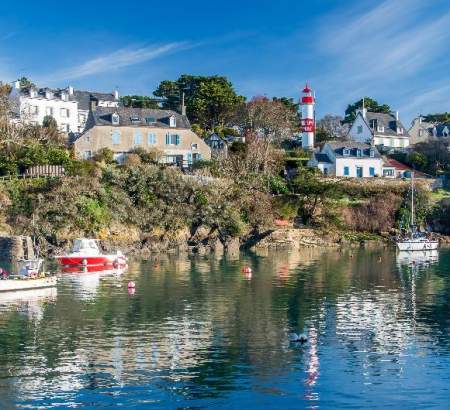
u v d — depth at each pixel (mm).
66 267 72312
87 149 113188
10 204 90062
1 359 34969
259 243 101562
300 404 29078
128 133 116000
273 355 35875
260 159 121062
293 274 68375
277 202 111562
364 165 134875
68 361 34625
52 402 29078
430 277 66750
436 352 36688
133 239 93938
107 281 62438
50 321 44031
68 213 90000
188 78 167250
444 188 132625
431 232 115938
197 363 34375
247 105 152875
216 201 102125
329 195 113250
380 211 114500
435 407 28922
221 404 28969
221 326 42625
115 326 42562
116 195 95500
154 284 60500
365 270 72500
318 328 42219
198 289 57531
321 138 167000
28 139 104250
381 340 39188
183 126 121062
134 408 28500
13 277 56719
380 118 164375
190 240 98312
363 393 30406
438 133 171000
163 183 100188
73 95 153125
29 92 141500
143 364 34188
